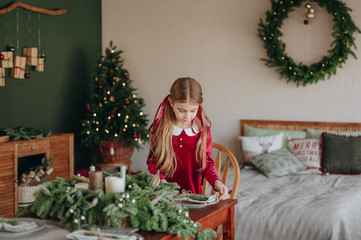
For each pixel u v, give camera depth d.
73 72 5.03
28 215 1.54
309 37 4.16
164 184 1.62
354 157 3.62
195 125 2.11
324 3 4.02
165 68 5.04
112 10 5.35
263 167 3.73
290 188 3.12
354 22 3.93
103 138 4.58
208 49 4.75
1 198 3.51
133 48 5.23
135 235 1.29
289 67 4.14
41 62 4.44
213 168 2.04
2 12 3.99
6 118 4.16
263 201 2.70
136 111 4.66
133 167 5.31
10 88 4.20
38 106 4.55
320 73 4.02
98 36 5.39
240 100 4.59
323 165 3.69
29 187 3.67
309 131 4.08
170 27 4.98
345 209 2.53
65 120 4.95
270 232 2.50
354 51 3.96
